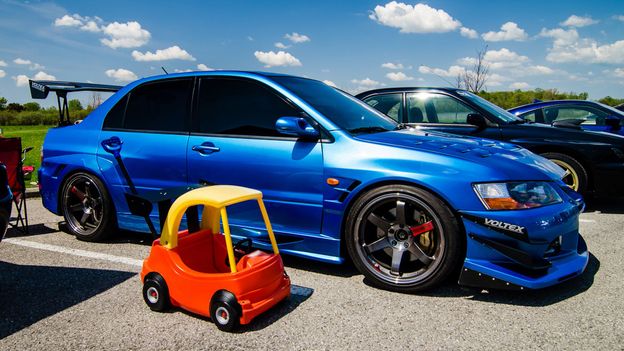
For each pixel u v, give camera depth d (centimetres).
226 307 246
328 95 383
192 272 263
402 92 616
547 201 288
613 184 540
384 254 321
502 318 263
